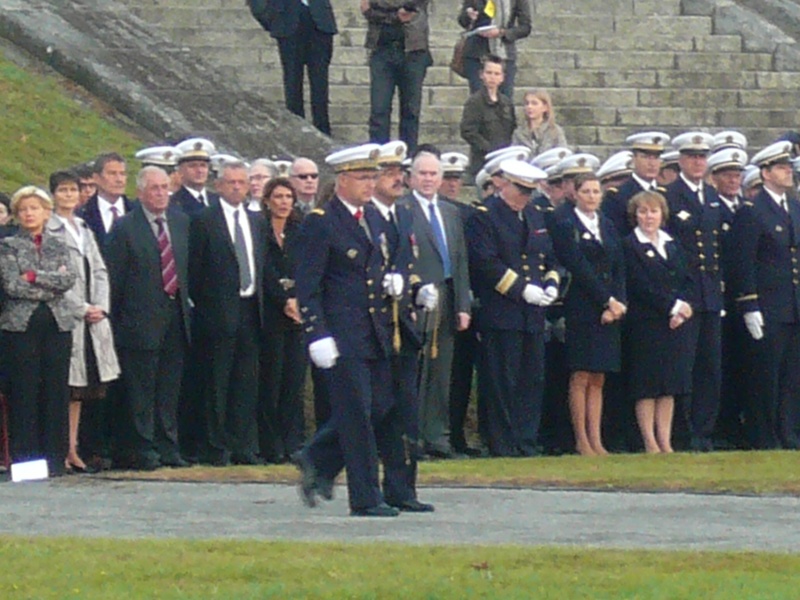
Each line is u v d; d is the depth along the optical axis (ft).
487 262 142.00
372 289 103.09
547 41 223.71
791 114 220.84
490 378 142.92
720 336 149.28
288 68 202.28
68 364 131.44
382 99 188.75
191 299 139.03
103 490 118.01
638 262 145.28
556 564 83.71
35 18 206.18
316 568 82.17
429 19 222.89
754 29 230.07
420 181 140.67
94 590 77.97
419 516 104.22
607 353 143.95
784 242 150.71
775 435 152.56
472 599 75.77
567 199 146.51
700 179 149.18
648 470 126.11
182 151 144.05
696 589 77.71
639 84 221.66
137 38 209.56
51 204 132.46
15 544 89.76
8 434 131.34
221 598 75.87
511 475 123.44
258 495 114.93
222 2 221.87
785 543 93.91
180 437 141.69
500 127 177.58
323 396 126.93
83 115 190.90
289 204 140.97
